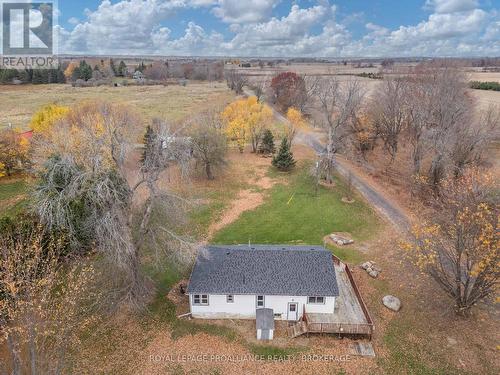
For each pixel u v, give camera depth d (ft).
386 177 178.50
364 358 76.89
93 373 72.95
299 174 186.91
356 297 92.84
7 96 403.13
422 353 77.71
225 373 73.56
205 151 170.40
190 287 84.23
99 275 89.04
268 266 88.69
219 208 146.41
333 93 190.60
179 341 81.20
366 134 202.80
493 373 72.54
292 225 132.67
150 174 81.82
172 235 84.74
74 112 188.03
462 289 90.17
